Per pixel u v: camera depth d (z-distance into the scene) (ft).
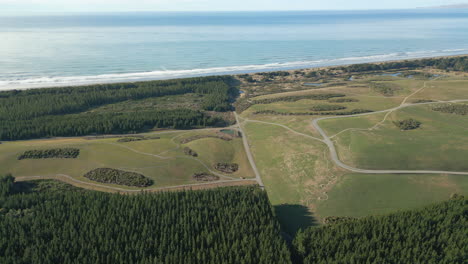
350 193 342.85
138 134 491.72
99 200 292.40
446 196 333.62
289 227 297.12
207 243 248.93
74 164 386.32
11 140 455.63
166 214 272.92
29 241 247.91
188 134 495.00
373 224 264.11
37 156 392.68
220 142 461.78
